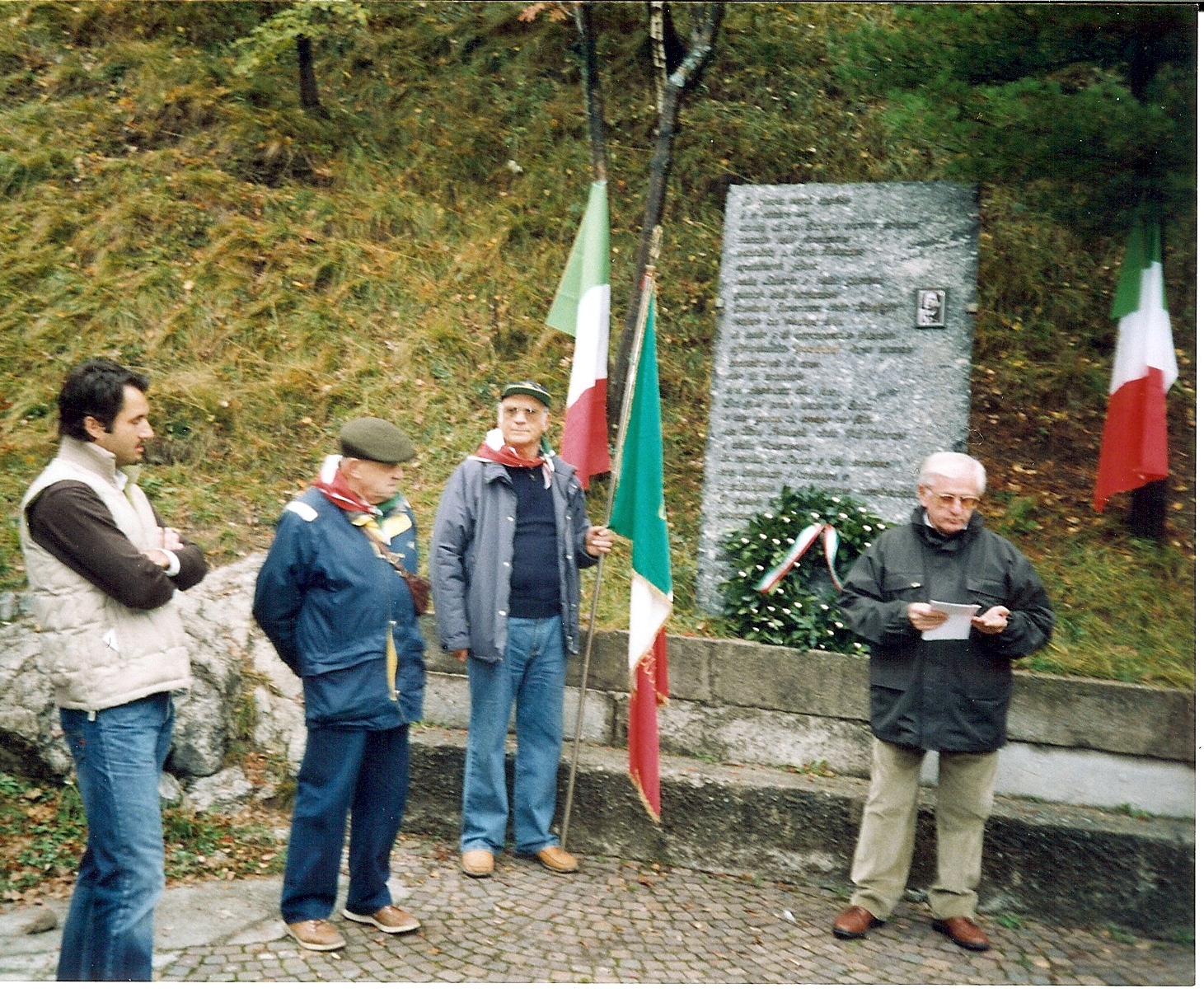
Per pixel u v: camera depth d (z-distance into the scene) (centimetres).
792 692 434
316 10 797
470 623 390
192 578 298
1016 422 609
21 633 434
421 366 622
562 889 388
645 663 403
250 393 595
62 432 284
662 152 574
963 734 350
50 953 320
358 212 704
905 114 521
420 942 341
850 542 477
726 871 409
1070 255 680
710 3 571
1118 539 525
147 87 756
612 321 658
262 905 360
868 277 530
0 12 798
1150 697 396
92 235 655
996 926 373
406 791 351
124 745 275
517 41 838
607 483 571
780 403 532
